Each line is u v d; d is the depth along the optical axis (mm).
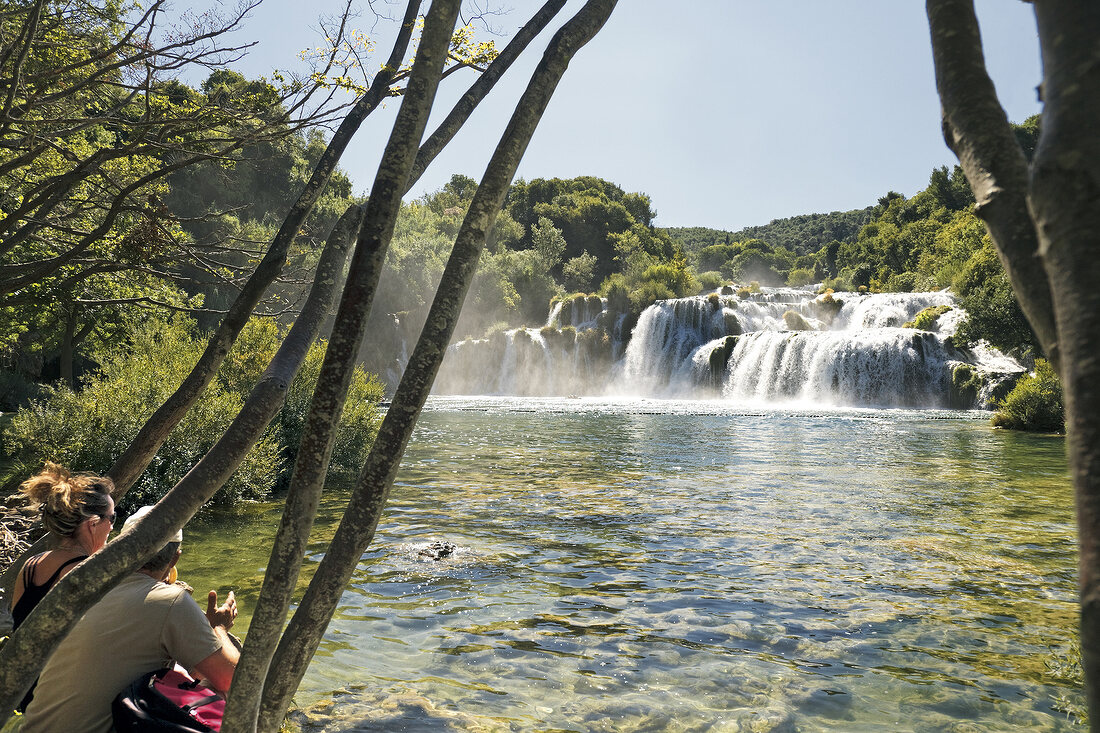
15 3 6824
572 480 14336
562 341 55594
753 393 46656
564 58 1933
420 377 1816
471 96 2770
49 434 11992
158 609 3072
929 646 5727
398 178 1866
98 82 6246
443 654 5480
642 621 6270
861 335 43031
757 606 6715
